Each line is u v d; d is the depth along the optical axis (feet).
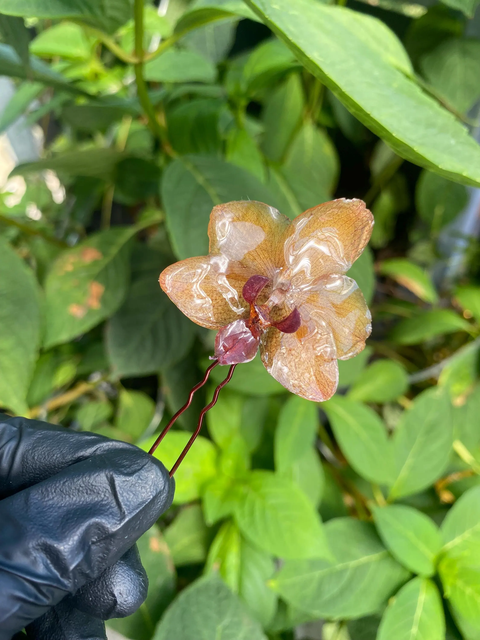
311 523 0.72
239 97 0.87
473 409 1.08
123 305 0.91
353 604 0.73
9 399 0.71
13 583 0.39
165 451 0.80
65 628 0.48
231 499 0.77
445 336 1.32
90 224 1.50
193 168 0.71
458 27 0.99
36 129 1.56
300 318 0.37
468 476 1.03
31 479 0.48
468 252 1.31
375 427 0.87
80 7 0.57
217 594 0.67
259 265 0.37
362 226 0.35
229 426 0.88
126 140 1.25
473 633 0.68
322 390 0.37
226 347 0.37
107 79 0.99
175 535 0.85
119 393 1.05
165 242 1.09
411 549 0.73
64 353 1.04
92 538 0.41
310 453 0.89
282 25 0.33
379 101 0.33
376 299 1.40
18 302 0.73
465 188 1.14
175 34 0.65
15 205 1.34
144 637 0.71
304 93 1.16
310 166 1.15
